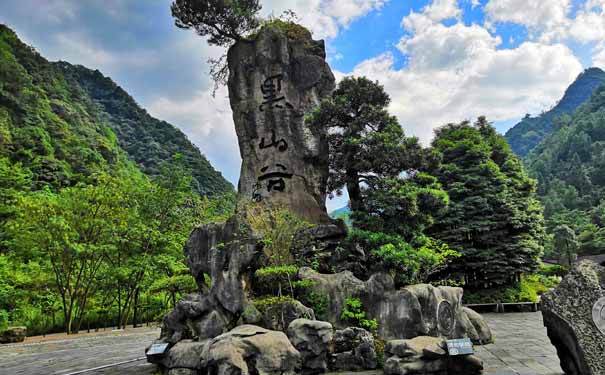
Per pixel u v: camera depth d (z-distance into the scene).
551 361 9.92
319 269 12.97
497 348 11.86
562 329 7.91
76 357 14.36
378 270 12.16
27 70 67.38
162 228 26.42
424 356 8.88
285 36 17.38
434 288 11.80
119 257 24.11
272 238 12.35
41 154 48.28
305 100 16.77
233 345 8.49
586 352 7.41
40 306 24.42
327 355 9.80
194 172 73.75
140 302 28.41
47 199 22.92
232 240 12.05
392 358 8.98
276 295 11.84
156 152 80.00
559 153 92.75
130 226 23.95
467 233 25.44
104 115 86.62
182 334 11.41
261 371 8.43
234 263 11.60
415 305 10.89
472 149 26.14
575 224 59.59
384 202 13.20
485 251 24.73
